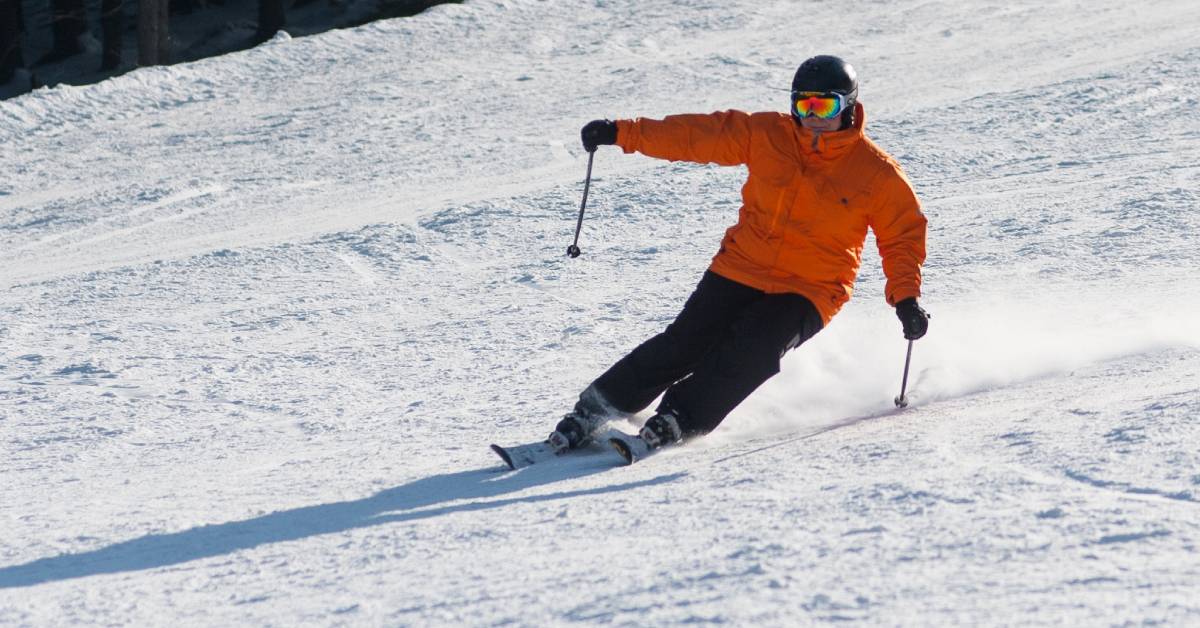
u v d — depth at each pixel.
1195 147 42.41
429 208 44.28
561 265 34.22
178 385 24.50
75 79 122.69
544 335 26.70
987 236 32.44
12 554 13.23
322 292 33.47
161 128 66.81
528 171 50.81
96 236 46.22
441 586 9.70
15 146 65.31
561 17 89.00
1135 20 74.50
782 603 7.98
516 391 22.05
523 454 15.86
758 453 14.22
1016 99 53.81
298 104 69.44
